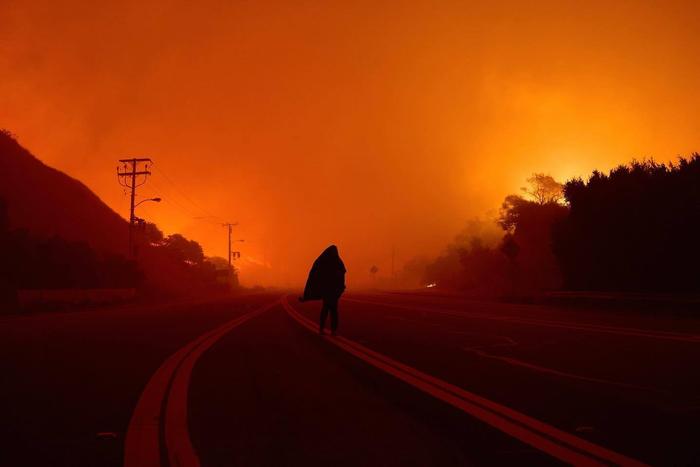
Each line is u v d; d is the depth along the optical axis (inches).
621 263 1441.9
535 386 401.1
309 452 252.5
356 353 579.2
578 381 419.5
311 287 755.4
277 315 1243.2
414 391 385.4
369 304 1667.1
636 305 1224.2
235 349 616.7
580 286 1574.8
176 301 2349.9
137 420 310.2
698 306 1077.8
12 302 1565.0
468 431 284.8
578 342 662.5
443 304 1662.2
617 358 534.0
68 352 599.2
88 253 2316.7
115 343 686.5
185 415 321.1
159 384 413.4
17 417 317.4
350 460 241.4
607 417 312.5
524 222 2409.0
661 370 466.3
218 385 409.7
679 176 1378.0
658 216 1362.0
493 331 803.4
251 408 337.7
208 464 237.1
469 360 526.6
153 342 695.7
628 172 1524.4
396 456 246.2
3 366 501.4
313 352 588.7
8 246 1969.7
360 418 312.7
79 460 241.8
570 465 232.4
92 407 341.7
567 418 310.3
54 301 1752.0
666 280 1366.9
